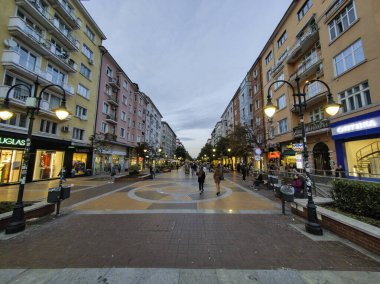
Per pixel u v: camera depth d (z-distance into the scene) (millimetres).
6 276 3129
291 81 19172
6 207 6277
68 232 5086
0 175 14172
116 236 4816
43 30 18031
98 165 26672
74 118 22078
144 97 47656
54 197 6602
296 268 3391
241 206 8000
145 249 4105
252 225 5656
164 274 3193
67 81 21016
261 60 28516
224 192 11609
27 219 5969
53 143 18641
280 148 22078
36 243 4402
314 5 16297
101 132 26875
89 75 25406
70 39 21047
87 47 25000
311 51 17703
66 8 21000
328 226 5273
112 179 19031
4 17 14492
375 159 11281
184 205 8172
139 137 43531
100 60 27906
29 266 3441
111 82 30141
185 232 5086
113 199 9414
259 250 4070
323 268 3389
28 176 16125
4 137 14094
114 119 31656
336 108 5809
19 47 15656
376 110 10570
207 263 3547
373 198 4938
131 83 38969
